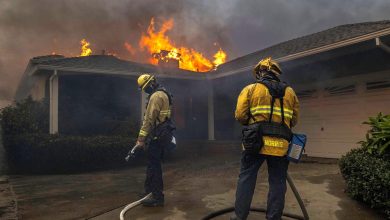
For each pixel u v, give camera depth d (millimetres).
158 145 4359
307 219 3639
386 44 7352
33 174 8188
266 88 3359
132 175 7566
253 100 3379
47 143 8461
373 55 8086
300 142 3365
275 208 3324
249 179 3434
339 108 8883
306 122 9758
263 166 7586
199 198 4867
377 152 4719
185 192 5270
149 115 4273
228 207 4109
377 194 3967
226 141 11352
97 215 4211
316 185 5543
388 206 3779
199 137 12859
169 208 4363
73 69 9820
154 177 4422
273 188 3365
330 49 7930
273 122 3326
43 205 4781
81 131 10555
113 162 9102
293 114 3527
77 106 10688
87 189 5922
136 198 5059
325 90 9258
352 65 8578
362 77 8352
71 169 8742
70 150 8578
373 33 7062
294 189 3684
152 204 4422
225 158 9969
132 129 10125
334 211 4152
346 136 8680
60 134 9477
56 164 8625
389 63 7734
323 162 8234
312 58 9195
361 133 8328
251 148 3256
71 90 10812
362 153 4930
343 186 5410
